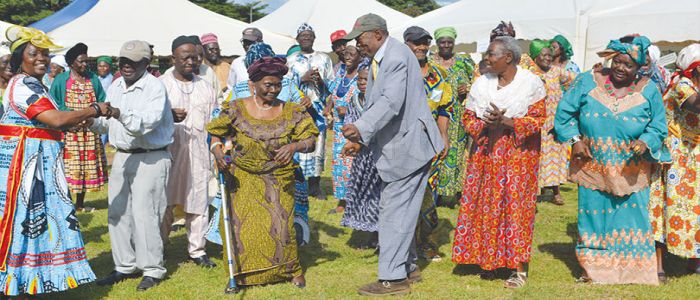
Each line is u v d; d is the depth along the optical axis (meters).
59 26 15.29
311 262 5.75
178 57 5.53
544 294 4.79
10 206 4.31
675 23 10.25
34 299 4.68
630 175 4.88
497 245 5.01
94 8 15.21
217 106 5.83
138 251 5.06
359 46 4.77
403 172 4.74
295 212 5.66
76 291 5.00
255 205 4.89
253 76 4.76
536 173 4.99
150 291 4.98
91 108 4.47
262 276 4.95
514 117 4.85
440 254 5.97
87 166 7.90
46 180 4.46
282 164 4.75
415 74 4.73
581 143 4.98
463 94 7.24
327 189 9.46
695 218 5.14
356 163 5.61
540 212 7.87
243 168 4.86
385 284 4.84
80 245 4.60
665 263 5.71
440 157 5.61
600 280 5.04
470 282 5.18
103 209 8.13
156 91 4.90
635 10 10.71
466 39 12.30
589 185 5.00
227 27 15.67
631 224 4.97
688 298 4.70
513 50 4.85
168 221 5.77
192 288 5.04
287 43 15.81
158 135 5.03
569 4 11.53
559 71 8.30
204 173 5.62
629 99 4.80
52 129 4.50
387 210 4.82
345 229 6.96
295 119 4.88
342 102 7.20
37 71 4.46
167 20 15.23
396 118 4.72
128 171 5.03
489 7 12.54
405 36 5.63
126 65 4.85
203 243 5.68
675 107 5.18
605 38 10.92
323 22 17.91
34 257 4.38
